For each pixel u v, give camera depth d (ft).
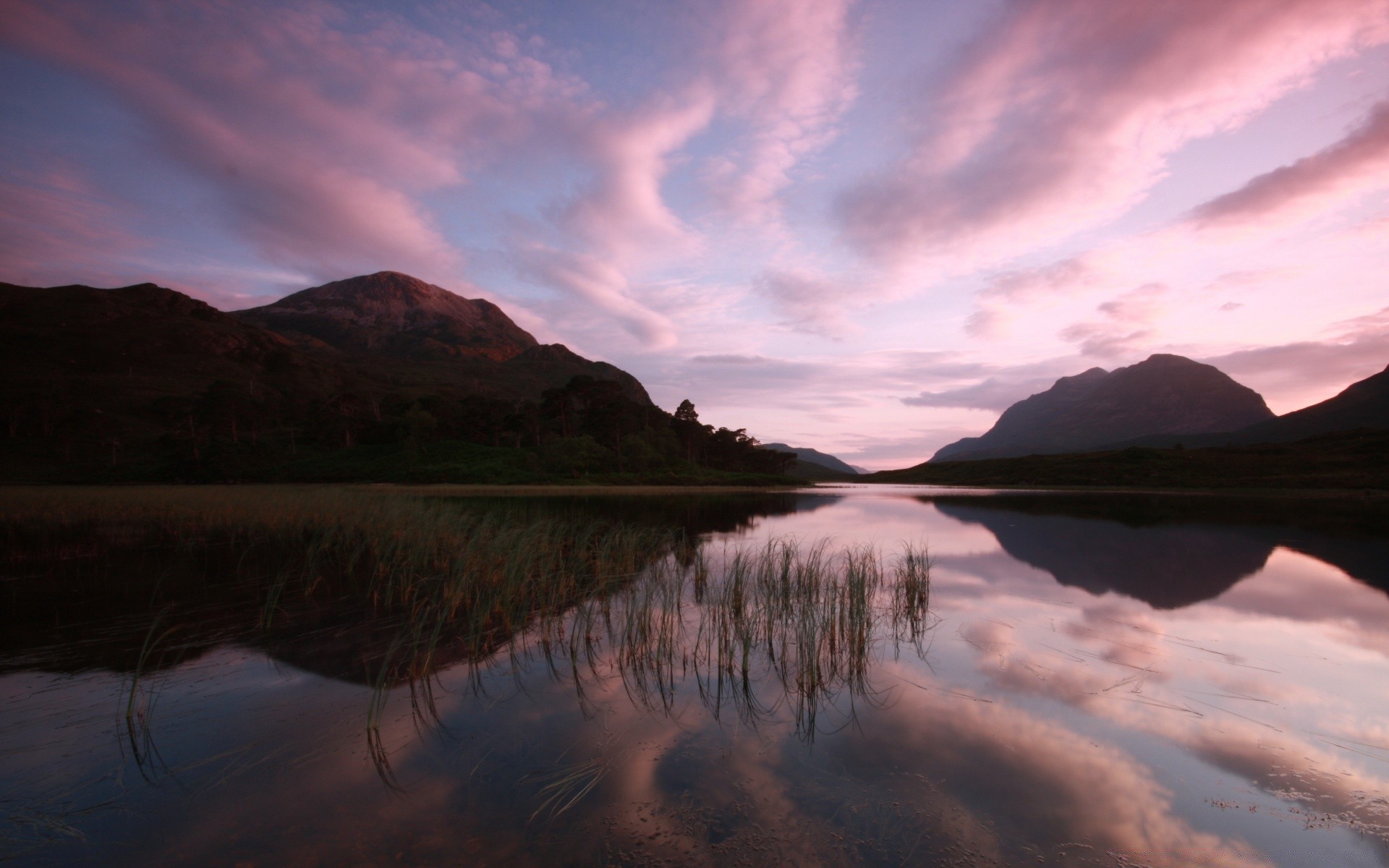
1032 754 18.03
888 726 19.99
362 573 45.37
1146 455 377.50
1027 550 64.59
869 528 91.30
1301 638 30.83
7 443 363.56
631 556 48.67
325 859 12.80
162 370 556.92
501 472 274.16
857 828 14.19
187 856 12.91
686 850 13.26
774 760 17.56
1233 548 66.64
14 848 13.08
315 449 340.59
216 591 39.37
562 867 12.62
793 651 28.40
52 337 558.97
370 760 17.24
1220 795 15.85
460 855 13.00
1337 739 19.24
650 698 22.27
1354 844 13.76
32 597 37.70
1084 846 13.60
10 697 21.66
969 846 13.53
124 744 18.08
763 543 71.05
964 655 27.78
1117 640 30.37
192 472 274.36
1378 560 58.34
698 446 419.74
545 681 23.98
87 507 76.28
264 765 16.85
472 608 35.12
